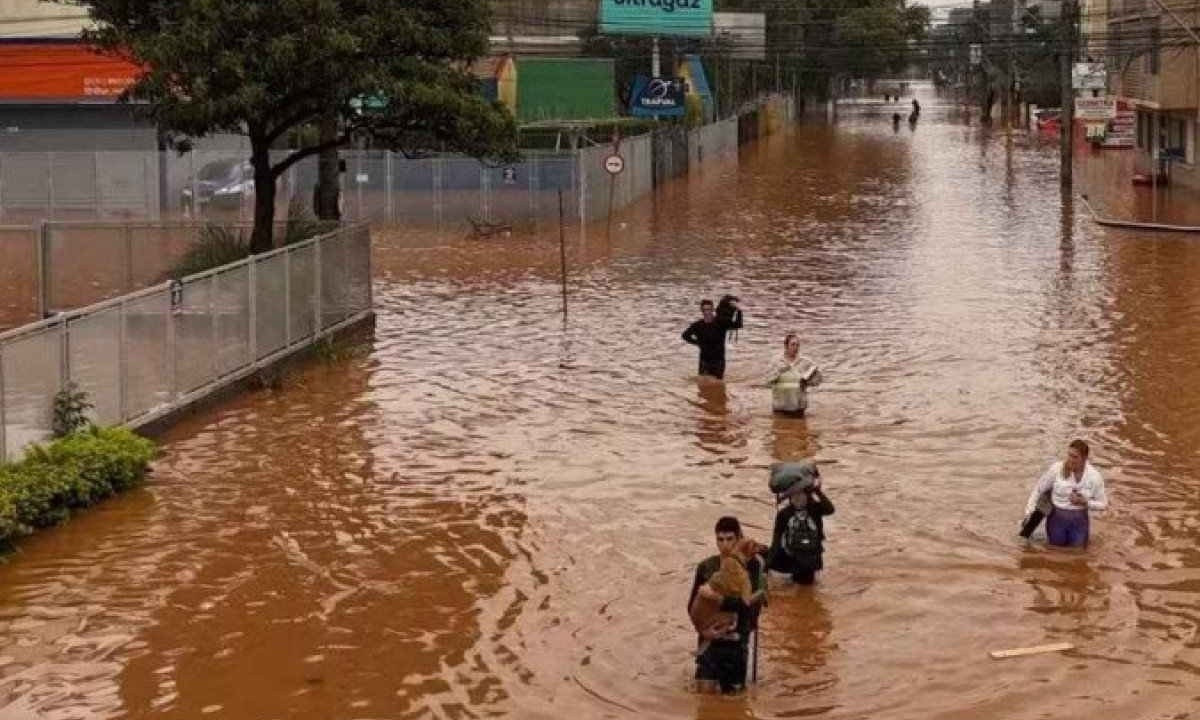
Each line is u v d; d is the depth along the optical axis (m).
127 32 23.53
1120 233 38.78
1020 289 29.44
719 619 10.70
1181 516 14.77
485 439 18.03
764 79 107.50
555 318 26.62
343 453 17.41
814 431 18.27
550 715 10.45
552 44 72.56
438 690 10.89
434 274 32.47
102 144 48.19
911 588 12.88
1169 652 11.46
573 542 14.19
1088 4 79.12
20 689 10.87
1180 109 48.66
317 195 28.55
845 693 10.76
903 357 22.69
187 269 24.80
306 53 22.56
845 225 41.97
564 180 45.09
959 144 82.38
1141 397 19.86
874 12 105.75
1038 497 13.97
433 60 24.50
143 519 14.91
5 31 50.28
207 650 11.62
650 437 18.06
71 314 16.48
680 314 26.86
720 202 49.22
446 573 13.35
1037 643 11.66
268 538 14.32
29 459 15.22
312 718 10.43
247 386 20.81
